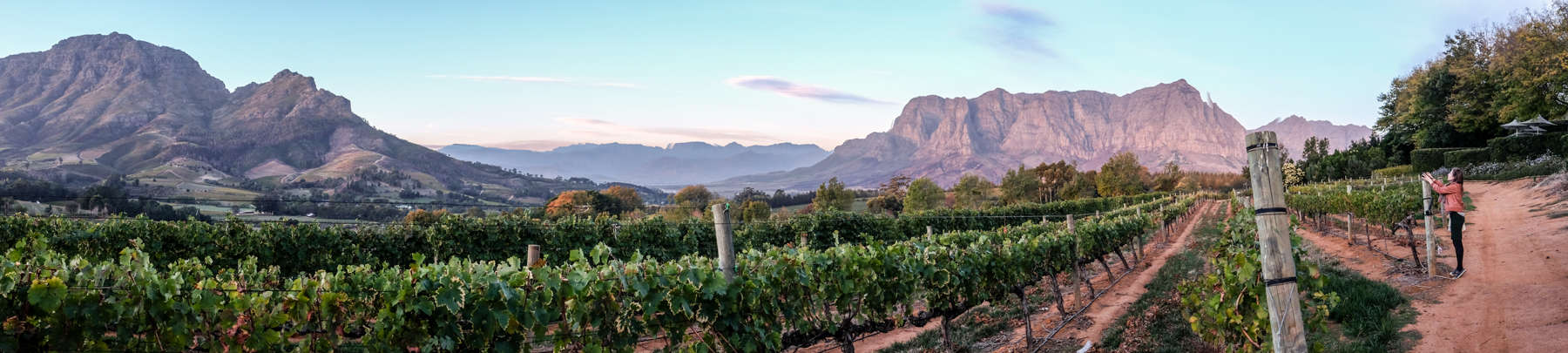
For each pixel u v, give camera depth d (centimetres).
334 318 561
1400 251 1382
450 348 539
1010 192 12075
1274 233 457
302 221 1577
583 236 1794
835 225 2522
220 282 586
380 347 541
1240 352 679
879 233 2650
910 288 872
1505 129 5309
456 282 540
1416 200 1442
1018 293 1016
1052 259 1213
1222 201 8044
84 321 460
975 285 980
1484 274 1012
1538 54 4712
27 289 451
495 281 548
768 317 714
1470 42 5816
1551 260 1035
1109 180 11556
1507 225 1582
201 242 1462
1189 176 12925
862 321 864
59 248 1361
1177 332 927
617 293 613
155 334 491
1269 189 457
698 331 661
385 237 1609
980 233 1619
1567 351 629
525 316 563
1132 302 1242
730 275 661
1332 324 860
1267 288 457
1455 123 5734
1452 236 1042
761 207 9950
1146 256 2217
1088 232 1534
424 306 528
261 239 1480
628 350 625
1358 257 1402
